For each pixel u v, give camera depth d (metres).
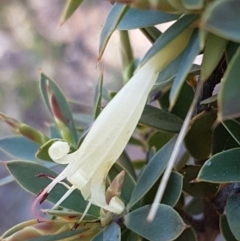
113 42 0.60
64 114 0.24
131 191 0.21
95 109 0.22
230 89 0.15
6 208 0.54
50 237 0.20
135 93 0.17
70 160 0.18
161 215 0.19
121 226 0.20
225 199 0.21
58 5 0.67
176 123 0.21
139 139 0.28
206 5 0.16
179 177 0.20
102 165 0.18
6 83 0.63
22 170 0.21
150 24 0.18
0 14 0.66
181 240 0.21
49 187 0.18
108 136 0.17
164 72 0.18
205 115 0.20
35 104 0.62
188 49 0.16
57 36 0.66
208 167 0.18
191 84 0.21
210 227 0.23
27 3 0.67
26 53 0.65
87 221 0.20
